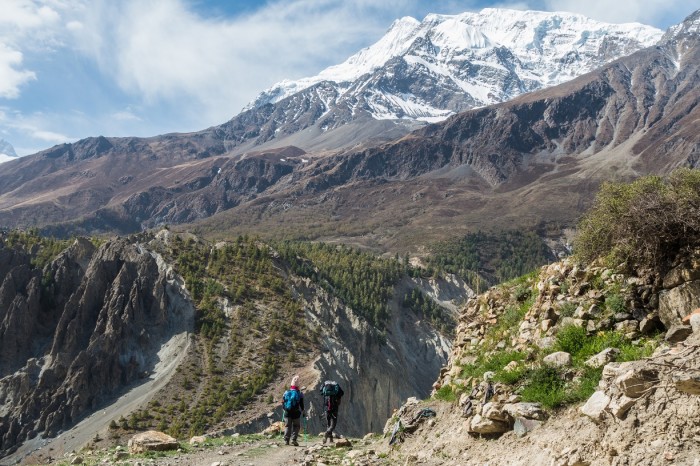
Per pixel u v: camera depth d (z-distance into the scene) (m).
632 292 15.98
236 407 100.31
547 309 18.09
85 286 134.75
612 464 10.60
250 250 159.00
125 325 124.31
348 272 193.75
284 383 109.62
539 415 13.52
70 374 113.50
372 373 134.75
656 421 10.47
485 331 22.31
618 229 16.86
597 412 11.59
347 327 143.12
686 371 10.55
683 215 15.24
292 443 23.06
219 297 137.12
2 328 124.50
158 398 105.19
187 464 19.47
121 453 22.66
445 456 15.27
